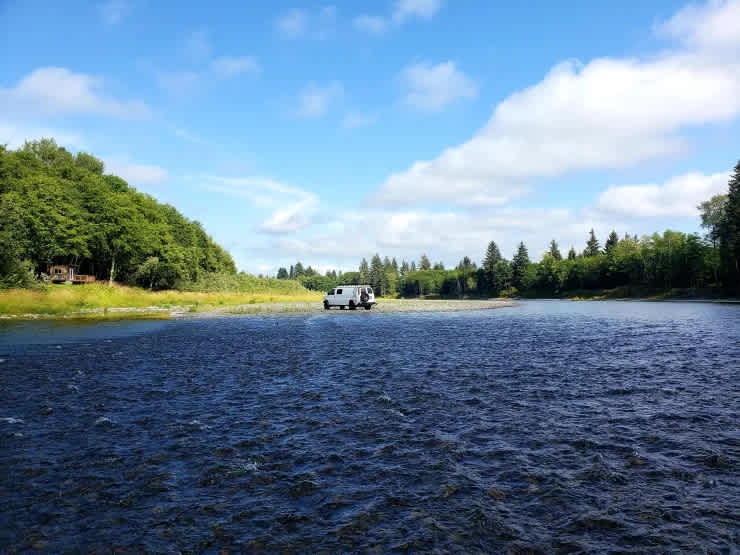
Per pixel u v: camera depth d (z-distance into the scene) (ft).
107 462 22.17
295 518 16.81
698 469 20.97
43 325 97.50
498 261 493.77
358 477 20.30
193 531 15.93
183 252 258.57
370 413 30.35
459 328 92.38
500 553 14.48
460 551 14.57
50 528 16.14
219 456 22.88
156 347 63.72
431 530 15.81
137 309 154.92
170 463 22.03
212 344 67.05
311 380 41.04
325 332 84.48
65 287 157.38
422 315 135.64
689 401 33.14
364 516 16.88
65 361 51.83
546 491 18.81
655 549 14.62
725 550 14.48
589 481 19.79
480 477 20.22
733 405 31.94
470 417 29.37
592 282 384.27
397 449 23.71
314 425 27.84
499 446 24.11
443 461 22.04
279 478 20.29
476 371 44.96
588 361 50.85
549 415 29.81
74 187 227.20
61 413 30.60
